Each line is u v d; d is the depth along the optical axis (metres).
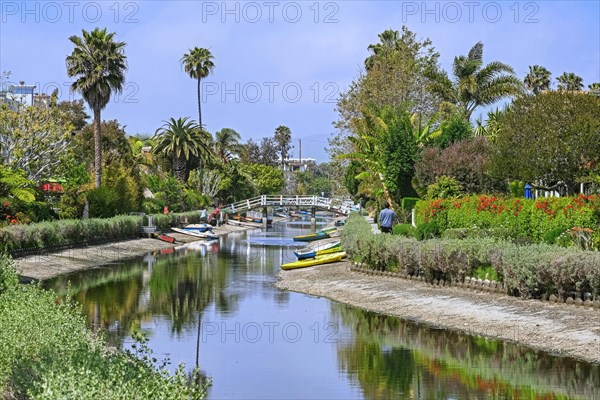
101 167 59.81
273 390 16.28
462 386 16.31
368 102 60.25
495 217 31.86
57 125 52.53
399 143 47.78
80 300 28.70
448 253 27.69
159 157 96.88
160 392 11.24
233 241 64.88
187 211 83.25
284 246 58.91
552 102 35.97
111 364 12.17
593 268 21.86
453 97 60.19
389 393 15.98
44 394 10.60
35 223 44.69
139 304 27.88
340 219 86.56
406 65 63.34
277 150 163.12
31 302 16.91
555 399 15.17
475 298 25.34
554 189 38.56
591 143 34.91
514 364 18.00
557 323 20.94
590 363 17.86
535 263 23.56
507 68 59.53
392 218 37.78
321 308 26.98
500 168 37.38
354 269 34.75
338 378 17.19
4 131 49.72
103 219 53.66
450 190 40.72
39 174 50.88
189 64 99.19
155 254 50.66
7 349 13.41
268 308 27.03
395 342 20.92
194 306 27.50
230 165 105.56
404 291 28.22
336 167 70.88
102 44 57.66
